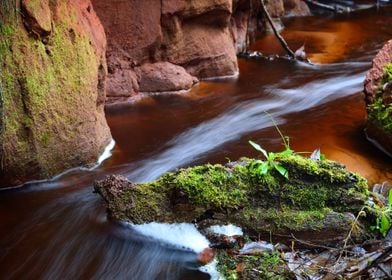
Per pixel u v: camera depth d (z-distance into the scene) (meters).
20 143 4.95
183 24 8.51
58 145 5.26
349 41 11.91
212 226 4.24
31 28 5.01
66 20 5.50
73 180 5.33
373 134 6.11
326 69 9.67
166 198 4.40
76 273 4.11
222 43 9.03
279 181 4.32
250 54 10.59
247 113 7.42
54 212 4.79
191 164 5.76
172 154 6.05
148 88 7.98
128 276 4.08
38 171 5.16
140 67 8.03
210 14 8.76
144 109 7.49
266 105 7.73
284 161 4.35
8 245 4.38
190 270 4.06
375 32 12.84
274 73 9.41
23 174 5.07
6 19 4.80
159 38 8.09
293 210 4.27
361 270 3.73
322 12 15.56
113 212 4.48
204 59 8.85
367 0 16.84
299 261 4.01
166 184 4.44
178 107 7.61
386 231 4.09
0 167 4.88
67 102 5.32
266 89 8.45
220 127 6.90
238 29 10.62
